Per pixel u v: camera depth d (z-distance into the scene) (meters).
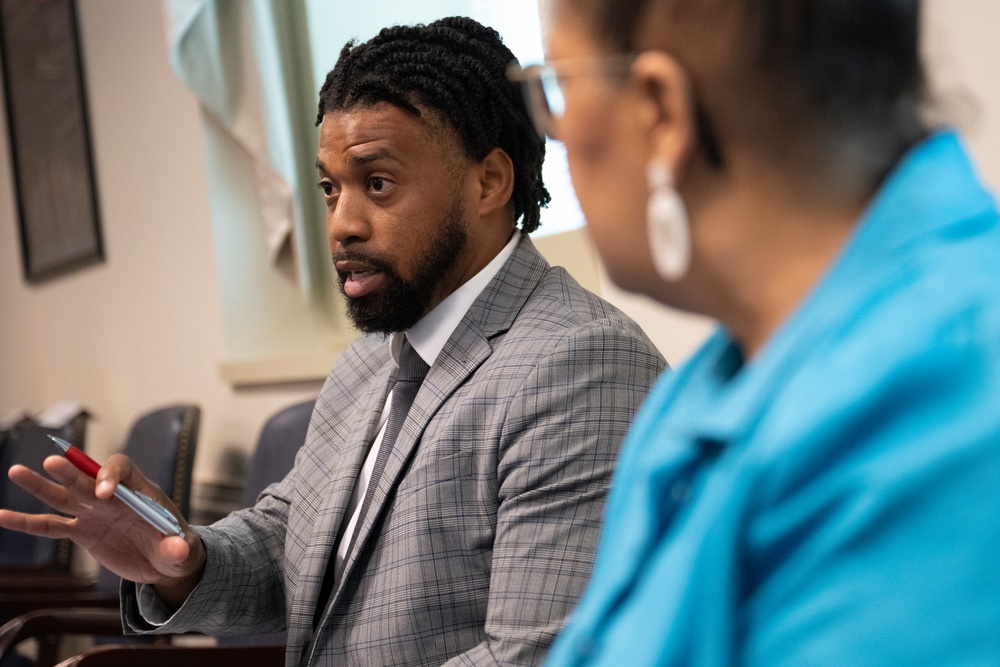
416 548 1.68
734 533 0.55
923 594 0.50
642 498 0.67
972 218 0.58
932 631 0.49
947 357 0.52
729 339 0.74
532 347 1.74
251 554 2.05
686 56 0.61
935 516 0.50
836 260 0.60
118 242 5.00
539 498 1.62
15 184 6.04
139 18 4.58
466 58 1.84
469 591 1.67
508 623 1.55
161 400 4.76
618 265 0.68
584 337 1.70
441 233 1.83
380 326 1.84
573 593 1.55
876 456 0.52
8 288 6.50
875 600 0.50
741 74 0.61
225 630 2.03
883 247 0.58
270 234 3.82
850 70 0.60
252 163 4.16
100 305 5.27
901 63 0.62
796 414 0.55
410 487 1.72
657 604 0.58
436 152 1.82
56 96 5.39
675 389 0.82
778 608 0.54
